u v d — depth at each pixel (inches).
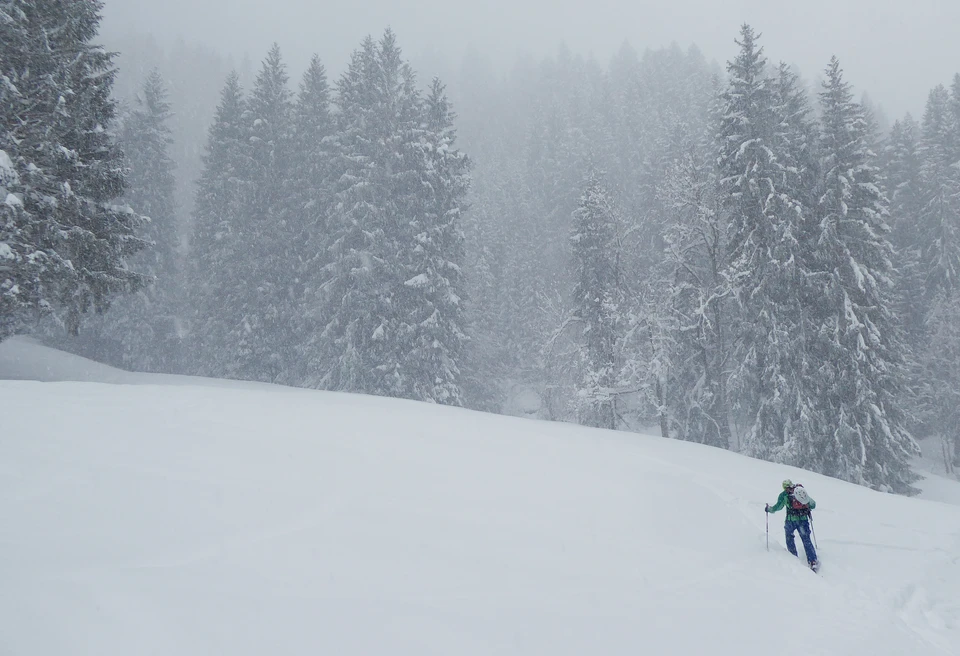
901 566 319.3
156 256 1664.6
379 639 193.9
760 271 935.7
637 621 225.1
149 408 502.3
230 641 182.2
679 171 1081.4
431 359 1144.2
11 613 182.5
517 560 278.5
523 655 191.9
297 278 1370.6
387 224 1194.0
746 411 1143.0
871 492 523.2
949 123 1831.9
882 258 957.2
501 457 457.7
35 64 713.0
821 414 919.0
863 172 959.0
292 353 1395.2
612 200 1172.5
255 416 510.9
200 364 1525.6
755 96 954.7
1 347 1018.7
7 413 438.9
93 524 266.1
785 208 891.4
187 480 335.6
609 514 359.3
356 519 305.7
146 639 177.8
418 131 1208.8
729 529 360.5
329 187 1289.4
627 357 1075.9
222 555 248.7
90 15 802.8
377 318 1149.1
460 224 1233.4
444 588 240.7
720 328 1069.1
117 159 821.2
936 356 1480.1
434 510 332.5
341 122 1323.8
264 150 1413.6
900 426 975.6
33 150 687.1
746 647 209.8
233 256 1379.2
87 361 1050.7
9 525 255.1
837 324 913.5
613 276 1142.3
